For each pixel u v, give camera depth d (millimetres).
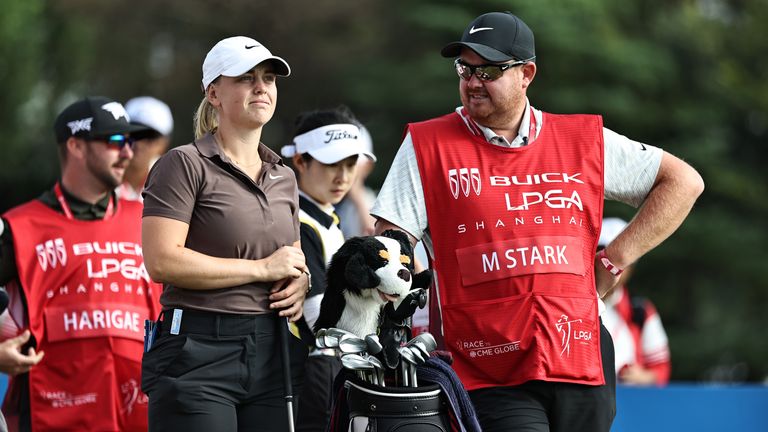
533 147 18234
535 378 17453
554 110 75188
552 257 17750
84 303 21297
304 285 17375
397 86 83062
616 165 18422
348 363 15719
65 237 21406
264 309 17031
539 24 76312
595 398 17906
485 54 17625
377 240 16141
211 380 16547
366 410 15852
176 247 16438
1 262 20969
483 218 17875
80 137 21500
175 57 103312
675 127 78375
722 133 80375
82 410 21141
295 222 17797
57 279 21234
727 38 82375
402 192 18156
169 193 16578
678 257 73125
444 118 18719
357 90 84438
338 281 16328
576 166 18188
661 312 74812
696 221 73062
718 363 72312
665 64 78688
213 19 101625
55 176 87375
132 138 23531
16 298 21312
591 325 17859
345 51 97500
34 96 91250
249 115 17047
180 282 16438
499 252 17766
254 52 16844
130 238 21922
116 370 21391
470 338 17781
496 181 17984
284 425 17062
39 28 91000
